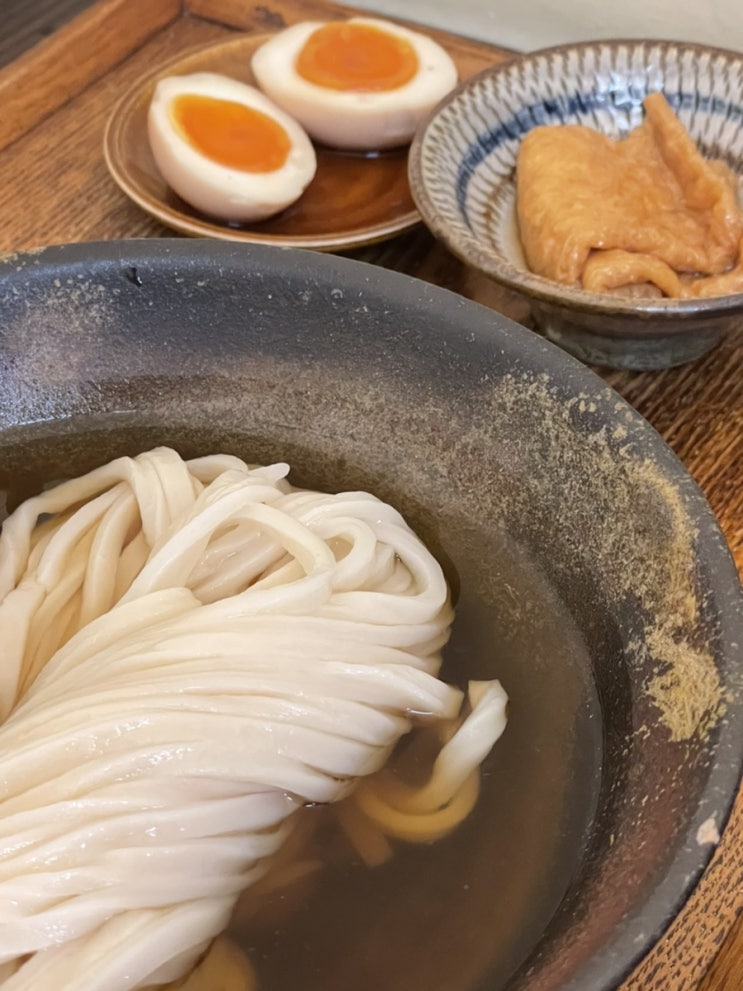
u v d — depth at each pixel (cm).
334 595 19
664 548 16
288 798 17
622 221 24
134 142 29
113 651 18
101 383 23
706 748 14
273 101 30
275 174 27
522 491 20
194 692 17
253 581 20
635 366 25
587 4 32
